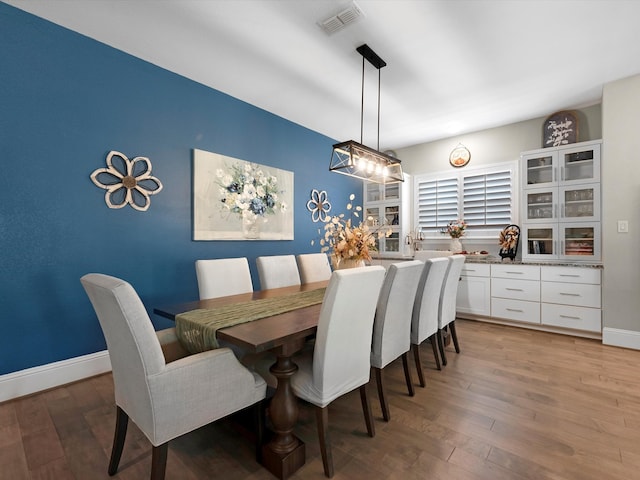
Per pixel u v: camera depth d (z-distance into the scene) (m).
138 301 1.14
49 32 2.24
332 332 1.41
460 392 2.19
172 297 2.92
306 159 4.35
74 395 2.15
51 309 2.27
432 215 4.80
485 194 4.30
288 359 1.49
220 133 3.30
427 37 2.37
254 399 1.45
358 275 1.44
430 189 4.82
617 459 1.52
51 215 2.26
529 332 3.56
